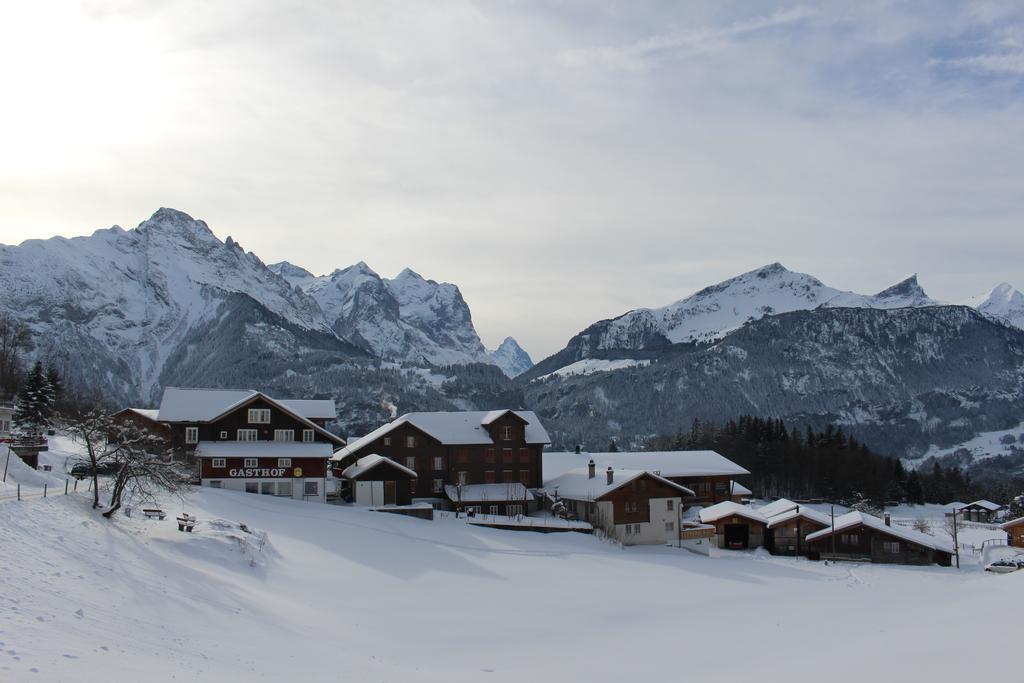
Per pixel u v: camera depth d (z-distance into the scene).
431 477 99.88
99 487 59.19
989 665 25.95
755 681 28.39
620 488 87.81
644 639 42.34
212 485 84.62
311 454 87.31
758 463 169.88
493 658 37.16
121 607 32.66
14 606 27.92
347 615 44.41
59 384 139.00
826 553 87.69
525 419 104.44
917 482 177.25
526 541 78.50
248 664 28.92
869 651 32.06
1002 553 94.38
